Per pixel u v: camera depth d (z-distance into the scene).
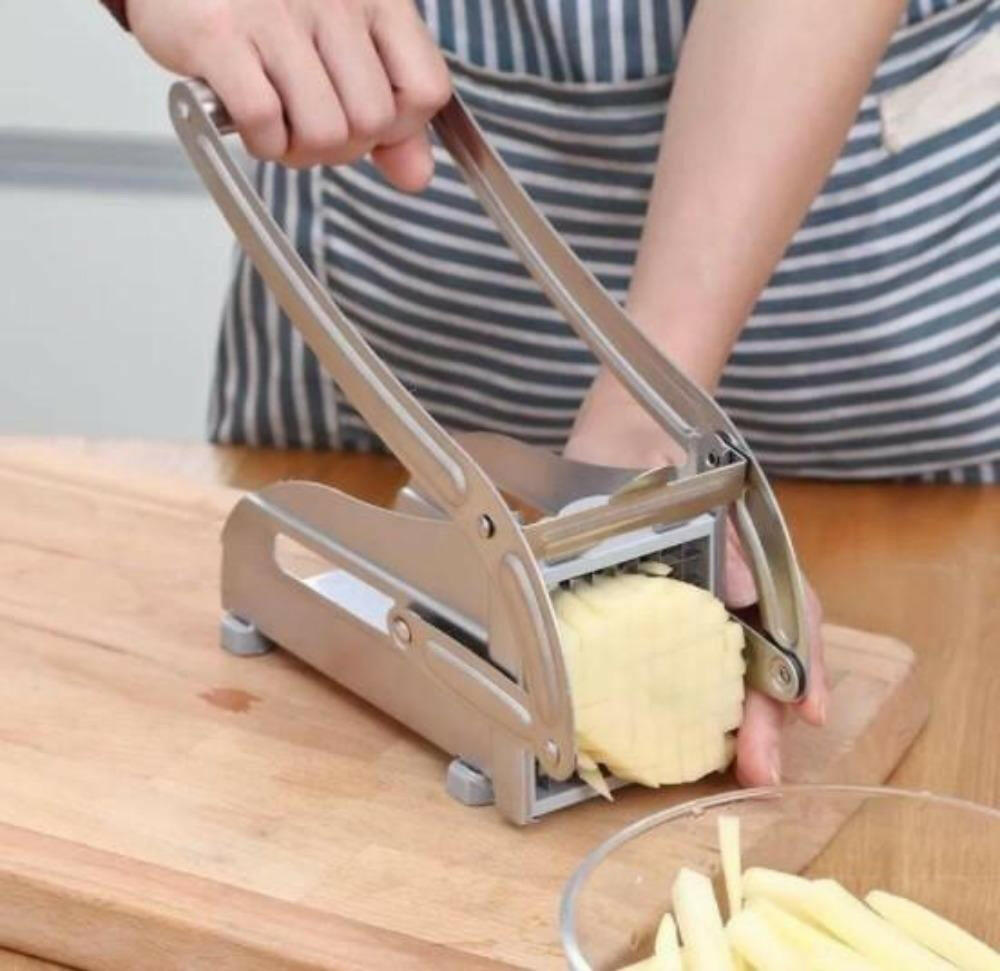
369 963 1.20
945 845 1.18
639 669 1.30
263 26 1.40
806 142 1.51
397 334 1.92
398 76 1.43
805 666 1.32
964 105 1.77
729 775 1.38
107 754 1.39
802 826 1.19
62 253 2.73
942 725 1.48
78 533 1.67
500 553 1.27
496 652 1.30
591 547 1.29
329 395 1.90
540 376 1.89
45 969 1.27
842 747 1.40
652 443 1.43
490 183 1.44
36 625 1.54
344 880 1.27
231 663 1.50
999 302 1.82
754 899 1.14
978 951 1.12
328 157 1.44
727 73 1.52
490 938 1.22
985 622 1.60
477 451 1.47
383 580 1.38
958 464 1.86
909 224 1.80
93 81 2.64
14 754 1.38
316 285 1.33
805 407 1.87
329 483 1.84
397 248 1.87
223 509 1.71
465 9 1.78
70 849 1.29
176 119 1.41
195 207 2.68
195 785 1.36
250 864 1.28
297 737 1.41
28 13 2.62
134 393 2.78
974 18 1.76
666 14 1.73
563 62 1.77
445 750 1.37
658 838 1.18
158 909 1.24
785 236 1.53
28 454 1.79
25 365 2.79
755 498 1.32
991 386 1.84
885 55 1.76
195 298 2.72
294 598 1.46
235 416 1.94
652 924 1.14
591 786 1.33
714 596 1.34
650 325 1.51
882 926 1.11
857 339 1.83
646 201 1.81
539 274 1.42
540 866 1.28
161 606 1.57
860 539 1.74
